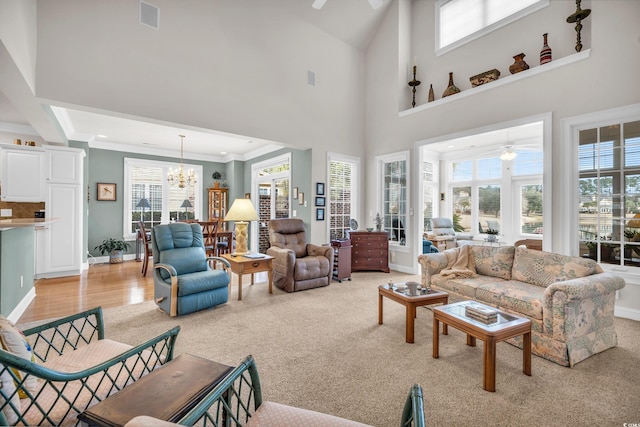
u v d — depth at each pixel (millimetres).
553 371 2137
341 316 3232
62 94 3139
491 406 1753
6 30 2248
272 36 4824
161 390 1095
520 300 2551
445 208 8289
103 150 6605
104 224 6602
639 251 3225
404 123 5508
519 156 7031
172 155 7555
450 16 5215
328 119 5637
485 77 4406
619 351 2438
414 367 2182
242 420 1642
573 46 3771
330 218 5777
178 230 3637
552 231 3742
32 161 4668
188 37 3971
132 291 4164
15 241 3127
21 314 3250
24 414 1017
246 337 2680
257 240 7516
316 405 1750
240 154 8016
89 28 3295
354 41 5938
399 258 5707
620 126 3332
